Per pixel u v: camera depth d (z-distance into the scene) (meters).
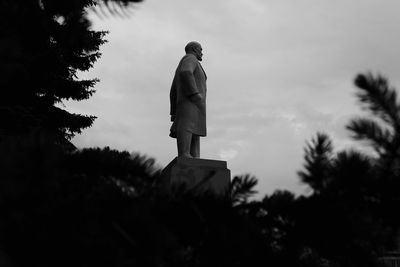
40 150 1.95
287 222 2.89
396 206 2.78
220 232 2.68
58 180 2.11
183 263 2.56
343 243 2.84
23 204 1.92
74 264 2.03
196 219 2.70
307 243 2.91
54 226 1.98
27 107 14.44
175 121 9.51
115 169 3.06
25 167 1.91
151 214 2.37
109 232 2.19
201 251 2.72
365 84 3.00
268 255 2.76
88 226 2.08
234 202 2.92
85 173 3.12
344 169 2.77
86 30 4.79
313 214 2.80
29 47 12.27
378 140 2.88
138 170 3.04
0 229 1.85
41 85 15.13
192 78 9.38
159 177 3.06
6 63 2.39
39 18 4.21
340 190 2.80
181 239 2.71
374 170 2.82
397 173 2.82
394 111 2.94
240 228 2.71
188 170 8.35
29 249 1.94
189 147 9.11
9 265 1.79
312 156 3.02
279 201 2.88
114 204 2.33
